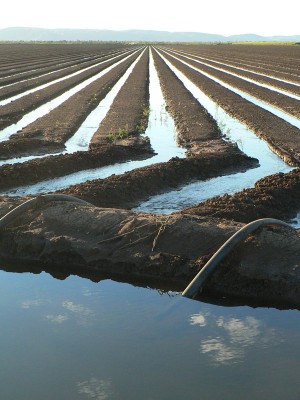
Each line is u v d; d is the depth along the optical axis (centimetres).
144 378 536
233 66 5547
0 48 11669
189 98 2950
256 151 1722
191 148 1755
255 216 1066
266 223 812
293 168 1512
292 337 625
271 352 587
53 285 793
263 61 6222
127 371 548
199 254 812
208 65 5794
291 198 1182
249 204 1098
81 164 1522
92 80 4212
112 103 2769
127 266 829
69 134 2027
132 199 1217
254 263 767
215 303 730
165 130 2092
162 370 550
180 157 1661
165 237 848
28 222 945
